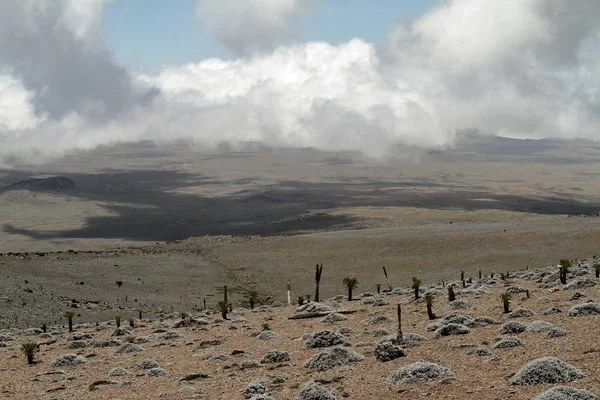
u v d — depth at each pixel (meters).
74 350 50.38
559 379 23.00
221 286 164.88
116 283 157.25
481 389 23.44
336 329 45.91
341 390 26.42
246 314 72.12
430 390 24.39
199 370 35.97
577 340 30.06
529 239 187.88
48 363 44.69
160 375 35.53
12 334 70.06
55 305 119.31
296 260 199.38
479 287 64.19
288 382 29.64
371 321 47.28
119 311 121.44
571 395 20.20
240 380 31.45
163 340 51.38
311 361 32.91
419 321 45.88
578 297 45.34
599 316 36.06
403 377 26.53
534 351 28.92
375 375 28.59
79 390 33.12
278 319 59.97
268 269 189.25
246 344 44.44
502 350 30.28
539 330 33.88
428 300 46.44
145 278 168.62
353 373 29.70
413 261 184.50
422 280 157.38
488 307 48.03
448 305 50.84
